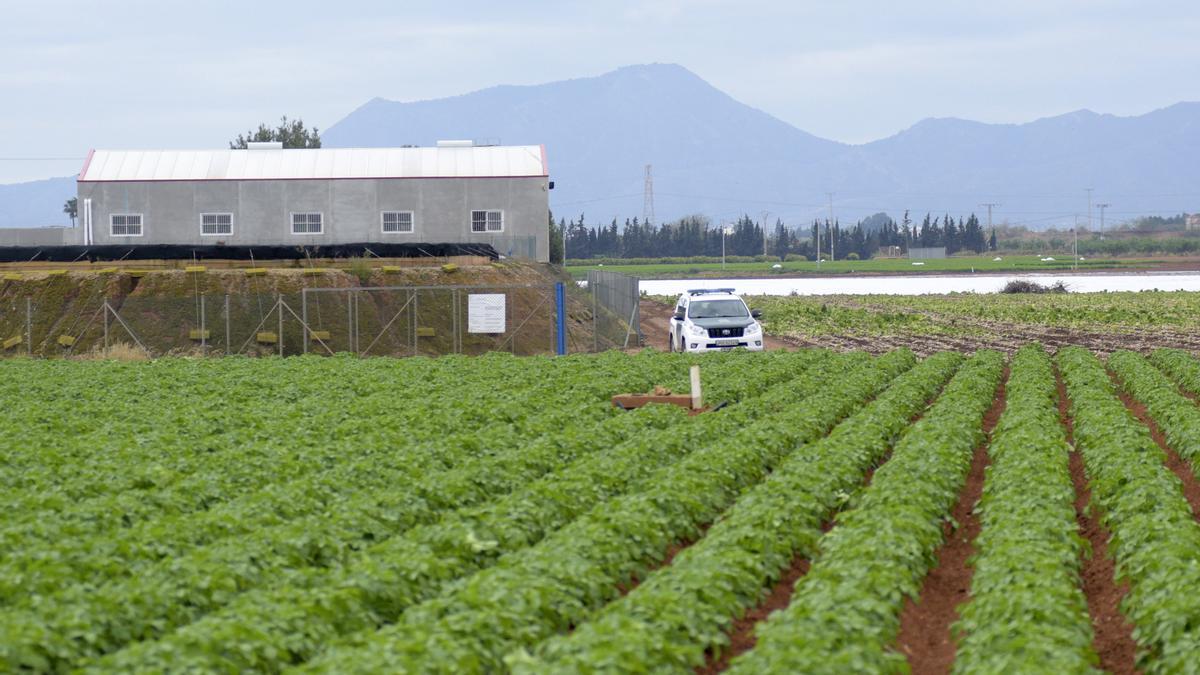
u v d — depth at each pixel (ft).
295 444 67.72
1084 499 60.80
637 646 30.58
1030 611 34.09
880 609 34.27
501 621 33.58
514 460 59.62
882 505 48.67
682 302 149.07
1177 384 114.01
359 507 48.16
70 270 173.17
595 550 41.34
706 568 38.27
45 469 57.52
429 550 41.45
